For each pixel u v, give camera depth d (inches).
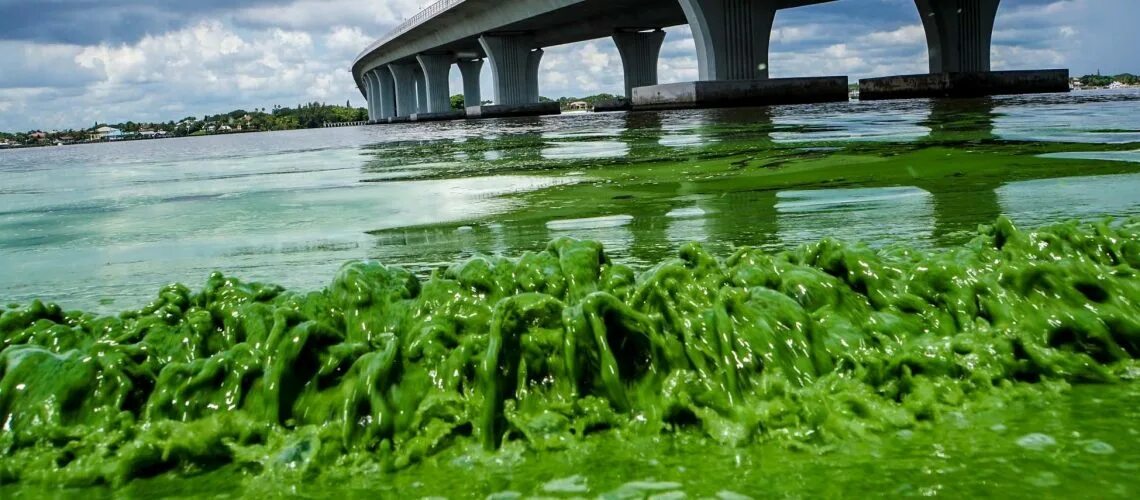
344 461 90.1
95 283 206.4
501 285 120.3
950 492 74.4
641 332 102.3
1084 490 73.5
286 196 406.0
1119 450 81.8
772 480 79.6
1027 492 73.5
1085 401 97.4
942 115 999.0
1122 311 115.0
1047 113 941.2
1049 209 240.1
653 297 111.4
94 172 808.3
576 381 100.0
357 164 668.7
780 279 121.5
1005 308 115.5
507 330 102.0
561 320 105.4
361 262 129.6
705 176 394.9
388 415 93.4
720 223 246.8
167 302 129.3
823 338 108.4
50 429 97.2
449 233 259.1
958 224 221.9
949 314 117.9
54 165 1085.8
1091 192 272.5
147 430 95.3
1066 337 112.5
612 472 84.0
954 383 100.6
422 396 98.6
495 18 2719.0
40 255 259.9
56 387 101.2
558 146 759.7
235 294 127.5
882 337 110.8
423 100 4468.5
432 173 512.7
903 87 2112.5
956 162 395.5
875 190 307.9
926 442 86.9
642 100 2240.4
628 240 224.5
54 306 129.0
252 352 106.0
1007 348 106.7
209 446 92.9
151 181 607.5
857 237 210.1
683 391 95.3
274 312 115.0
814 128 821.2
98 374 103.9
